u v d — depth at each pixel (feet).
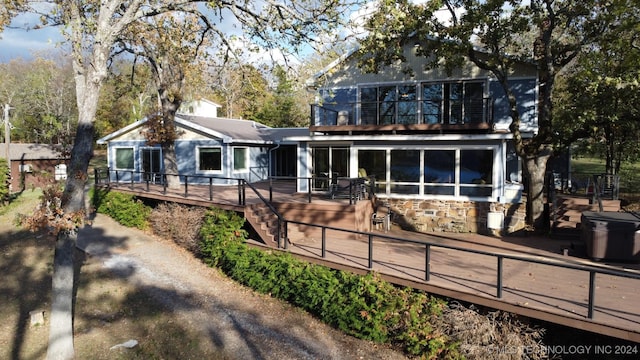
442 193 50.19
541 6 45.57
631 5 35.53
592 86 38.60
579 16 44.80
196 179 68.80
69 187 24.52
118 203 55.98
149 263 40.37
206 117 83.92
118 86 65.57
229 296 33.27
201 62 48.80
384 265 29.60
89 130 25.21
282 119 136.56
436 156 50.19
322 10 29.71
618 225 32.12
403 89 58.23
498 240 44.16
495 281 26.20
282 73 34.19
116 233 50.67
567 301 22.67
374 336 25.59
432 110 56.90
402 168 51.62
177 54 45.91
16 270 39.88
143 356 24.88
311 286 28.99
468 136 47.19
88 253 42.96
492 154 48.21
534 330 22.98
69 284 25.14
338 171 54.70
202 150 68.28
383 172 52.42
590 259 33.60
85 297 32.73
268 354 25.09
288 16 31.01
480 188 48.83
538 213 48.52
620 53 40.22
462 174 49.42
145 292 33.91
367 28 29.27
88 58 26.13
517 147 47.75
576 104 45.75
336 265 30.17
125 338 26.99
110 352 25.22
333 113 59.77
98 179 67.67
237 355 25.00
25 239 50.72
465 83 55.93
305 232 40.98
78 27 25.94
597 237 32.65
